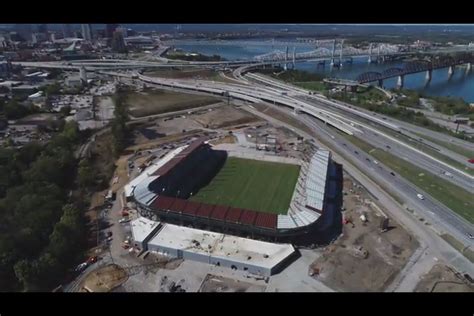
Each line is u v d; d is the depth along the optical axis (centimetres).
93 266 11281
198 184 16725
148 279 10750
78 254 11806
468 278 10775
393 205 14762
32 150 17812
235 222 12481
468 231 13050
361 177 17150
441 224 13488
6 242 11038
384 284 10588
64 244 11306
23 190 13988
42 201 13262
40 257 10888
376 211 14362
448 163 18462
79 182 16112
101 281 10638
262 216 12669
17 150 17838
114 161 18912
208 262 11462
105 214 14075
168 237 12306
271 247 11856
